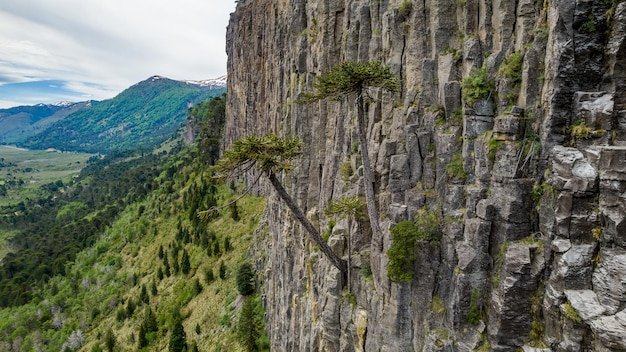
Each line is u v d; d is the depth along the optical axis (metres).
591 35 18.59
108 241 159.88
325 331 33.16
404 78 28.84
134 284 120.50
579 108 18.58
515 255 19.84
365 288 29.92
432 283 23.98
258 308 69.75
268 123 78.06
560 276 18.02
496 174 21.22
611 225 16.86
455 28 26.03
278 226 58.28
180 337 75.75
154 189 197.38
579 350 17.19
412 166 26.45
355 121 35.94
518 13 21.83
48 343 112.25
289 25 57.12
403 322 25.36
